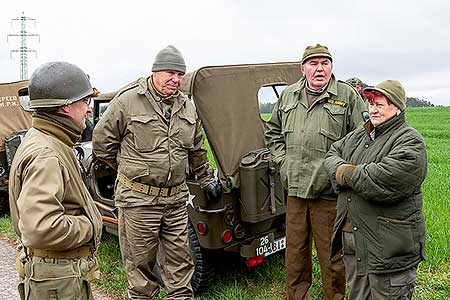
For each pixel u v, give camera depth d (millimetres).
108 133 4094
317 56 4043
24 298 2574
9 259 6246
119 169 4168
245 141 4789
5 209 8500
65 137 2564
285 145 4402
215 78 4711
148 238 4098
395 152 3215
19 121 8430
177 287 4230
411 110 46500
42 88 2494
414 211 3273
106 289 5184
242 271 5355
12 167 2521
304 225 4316
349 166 3383
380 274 3309
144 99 4027
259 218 4559
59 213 2381
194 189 4590
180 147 4113
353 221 3414
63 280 2488
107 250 6188
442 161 14469
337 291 4246
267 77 5137
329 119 4074
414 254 3295
